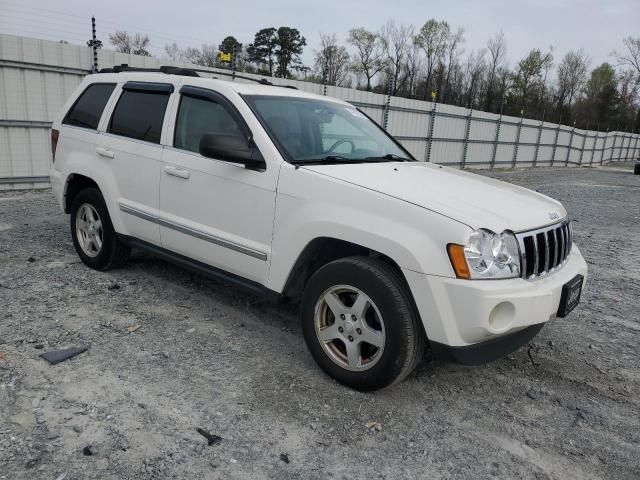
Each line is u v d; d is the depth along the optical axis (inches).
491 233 115.3
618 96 2640.3
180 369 135.0
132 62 478.9
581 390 141.3
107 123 190.4
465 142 972.6
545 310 120.5
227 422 114.0
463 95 2064.5
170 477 96.3
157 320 163.8
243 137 147.9
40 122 430.6
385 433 114.8
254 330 161.6
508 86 2327.8
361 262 123.8
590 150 1567.4
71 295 178.9
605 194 695.7
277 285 140.3
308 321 134.9
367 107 738.8
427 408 126.4
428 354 155.5
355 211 124.5
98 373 130.0
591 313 201.9
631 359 162.6
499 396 135.0
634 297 226.4
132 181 177.8
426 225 115.5
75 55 440.1
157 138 171.5
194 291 189.6
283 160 139.7
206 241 156.0
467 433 117.7
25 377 125.6
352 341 127.4
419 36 1982.0
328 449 108.0
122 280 195.6
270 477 98.6
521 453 112.3
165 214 167.9
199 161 156.4
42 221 294.2
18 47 408.5
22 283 187.3
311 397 126.1
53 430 106.6
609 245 335.9
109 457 100.2
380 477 101.3
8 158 420.5
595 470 108.4
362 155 162.2
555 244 132.5
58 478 93.6
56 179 209.8
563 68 2561.5
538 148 1261.1
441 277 112.8
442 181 142.8
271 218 139.3
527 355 160.4
